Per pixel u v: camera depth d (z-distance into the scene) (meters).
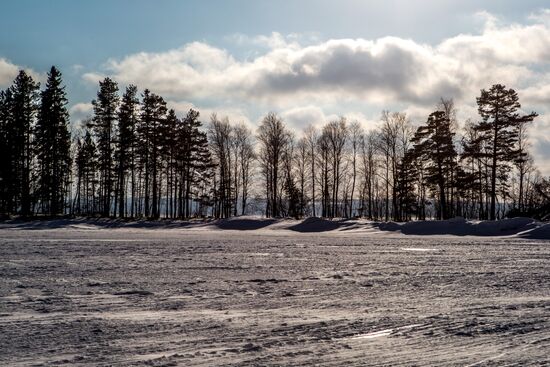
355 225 46.94
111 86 59.31
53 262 18.36
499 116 50.41
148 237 32.59
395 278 15.84
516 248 27.23
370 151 70.62
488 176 54.31
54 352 7.50
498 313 10.62
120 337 8.40
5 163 59.44
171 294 12.61
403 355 7.48
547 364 7.10
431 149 54.81
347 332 8.84
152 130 58.41
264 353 7.48
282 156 69.44
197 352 7.50
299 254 22.64
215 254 22.00
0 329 8.87
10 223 49.22
